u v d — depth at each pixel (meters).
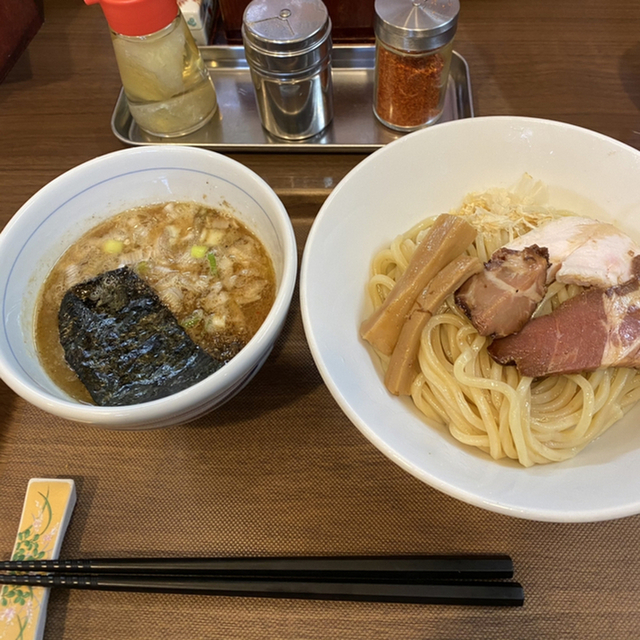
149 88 0.37
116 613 0.28
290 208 0.39
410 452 0.26
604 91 0.42
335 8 0.42
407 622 0.28
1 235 0.29
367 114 0.41
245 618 0.28
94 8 0.49
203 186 0.33
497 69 0.43
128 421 0.25
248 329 0.30
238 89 0.43
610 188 0.32
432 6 0.35
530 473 0.28
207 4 0.44
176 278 0.32
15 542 0.29
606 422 0.30
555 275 0.32
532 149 0.33
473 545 0.29
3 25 0.44
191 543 0.29
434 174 0.34
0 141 0.41
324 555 0.29
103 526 0.30
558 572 0.28
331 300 0.30
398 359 0.30
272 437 0.32
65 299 0.31
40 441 0.32
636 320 0.29
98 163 0.31
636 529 0.29
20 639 0.27
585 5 0.47
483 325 0.30
